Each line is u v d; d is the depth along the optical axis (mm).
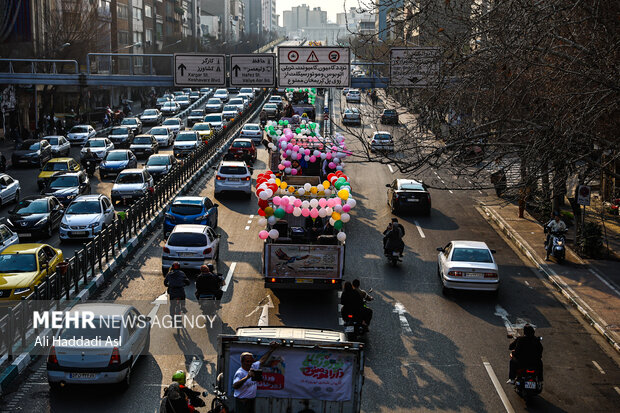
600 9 11734
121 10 88438
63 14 59281
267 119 64000
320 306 18438
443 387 13578
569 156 11023
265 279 18375
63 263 17609
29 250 18469
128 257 23016
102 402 12359
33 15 56125
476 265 19328
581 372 14641
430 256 24281
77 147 53156
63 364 12297
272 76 35562
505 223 29000
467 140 10930
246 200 33375
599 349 16062
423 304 18969
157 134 52000
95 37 66375
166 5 116125
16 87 56250
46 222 25188
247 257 23234
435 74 11883
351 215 30953
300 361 10273
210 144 46906
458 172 11594
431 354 15312
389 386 13555
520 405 12875
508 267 23234
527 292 20453
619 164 23516
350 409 10281
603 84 10367
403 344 15898
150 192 28578
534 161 11281
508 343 16156
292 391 10273
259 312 17688
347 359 10250
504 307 18969
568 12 11492
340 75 31391
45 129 58219
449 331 16875
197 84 35844
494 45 10703
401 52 16609
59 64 57719
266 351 10305
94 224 24688
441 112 11977
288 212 18984
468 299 19547
